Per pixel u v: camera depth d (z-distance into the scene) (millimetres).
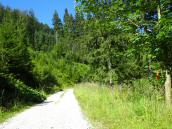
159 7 9703
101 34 26453
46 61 98688
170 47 9742
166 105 10406
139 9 9836
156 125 9320
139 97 13742
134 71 23844
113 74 26984
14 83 29094
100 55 27875
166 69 10250
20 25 46844
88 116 14328
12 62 39781
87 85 35219
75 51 135000
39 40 148250
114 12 10195
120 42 24688
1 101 20719
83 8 10445
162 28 8984
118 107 13109
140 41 9891
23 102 24953
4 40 37969
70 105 22078
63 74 94125
